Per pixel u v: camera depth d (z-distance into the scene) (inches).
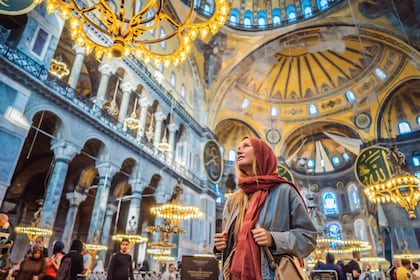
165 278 355.6
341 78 939.3
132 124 538.3
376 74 844.6
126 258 164.9
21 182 586.6
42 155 598.2
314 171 1125.1
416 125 812.6
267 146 50.3
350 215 997.8
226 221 47.2
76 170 576.1
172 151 666.2
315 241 38.6
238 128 1052.5
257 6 889.5
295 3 844.6
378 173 604.4
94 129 457.1
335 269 191.0
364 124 888.9
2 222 153.4
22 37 360.8
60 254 175.2
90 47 248.1
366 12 713.0
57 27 415.5
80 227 705.6
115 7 528.1
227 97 949.8
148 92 608.4
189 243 656.4
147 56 265.7
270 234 36.2
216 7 226.4
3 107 324.2
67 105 408.2
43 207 361.7
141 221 727.1
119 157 499.8
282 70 973.8
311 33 813.2
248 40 855.7
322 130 1018.1
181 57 256.1
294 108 1020.5
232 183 1061.1
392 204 779.4
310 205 502.9
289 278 34.3
